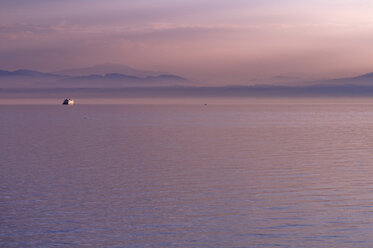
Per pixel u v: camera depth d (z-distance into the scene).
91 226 22.66
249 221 23.30
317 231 21.83
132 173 36.22
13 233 21.67
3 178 34.09
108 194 28.89
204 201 27.12
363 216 23.97
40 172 36.75
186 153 48.59
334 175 35.00
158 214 24.55
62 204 26.50
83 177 34.53
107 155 47.06
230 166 39.53
